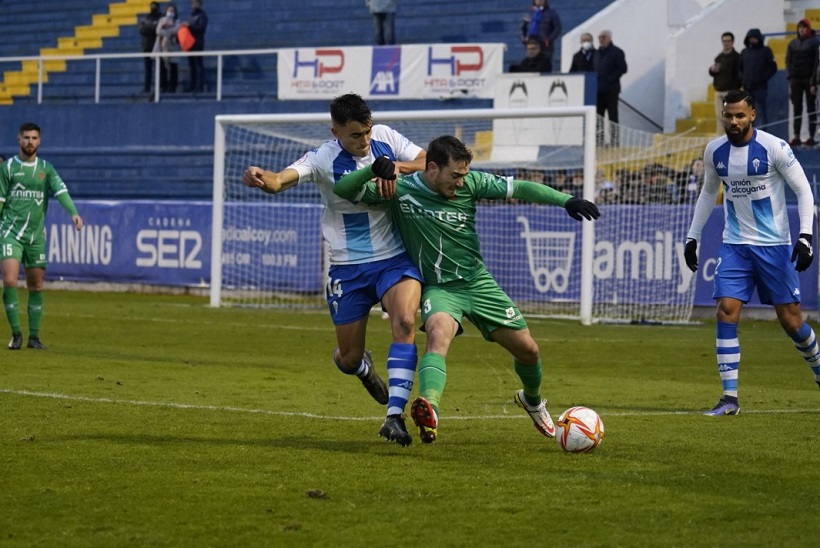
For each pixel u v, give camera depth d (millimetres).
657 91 62188
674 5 61469
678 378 27422
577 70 56125
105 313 45094
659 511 12969
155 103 65562
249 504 13227
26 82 77188
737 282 21438
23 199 31500
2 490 13875
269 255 53219
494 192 16625
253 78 71250
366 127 16766
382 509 13008
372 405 22000
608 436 18312
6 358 29203
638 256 46656
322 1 72500
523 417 20500
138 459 15883
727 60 54062
